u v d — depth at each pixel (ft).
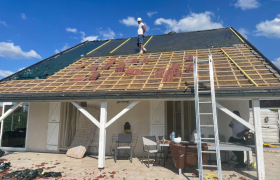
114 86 22.62
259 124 17.48
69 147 29.43
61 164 22.91
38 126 30.50
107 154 27.78
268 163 23.36
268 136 35.91
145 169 20.74
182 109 27.32
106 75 27.12
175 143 20.43
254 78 19.74
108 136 28.12
